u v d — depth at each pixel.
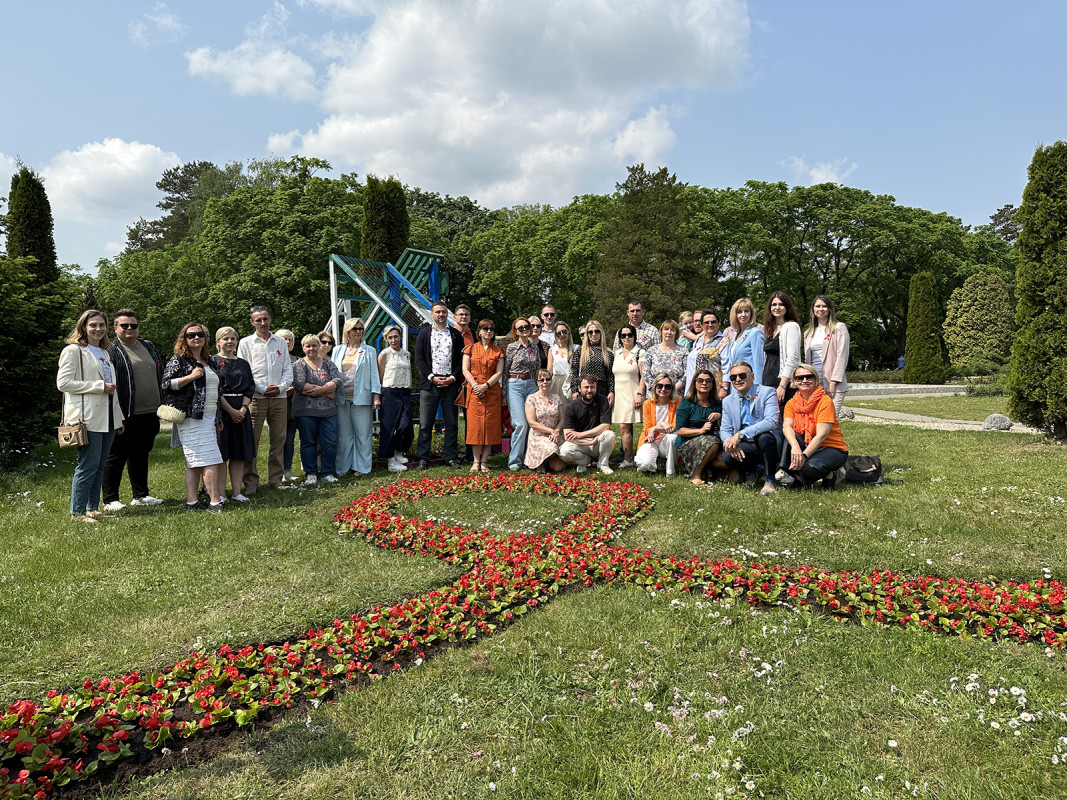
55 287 11.36
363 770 2.57
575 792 2.41
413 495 6.84
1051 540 4.94
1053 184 9.04
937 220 39.28
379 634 3.62
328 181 27.44
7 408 10.02
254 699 3.05
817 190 35.41
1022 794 2.33
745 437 6.80
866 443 9.68
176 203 49.12
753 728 2.74
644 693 3.02
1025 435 10.02
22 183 12.84
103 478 6.54
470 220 42.47
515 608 3.98
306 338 7.73
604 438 7.73
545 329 9.66
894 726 2.76
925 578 4.22
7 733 2.67
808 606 3.91
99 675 3.27
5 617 3.89
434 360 8.31
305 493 7.12
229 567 4.71
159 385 6.74
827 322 7.38
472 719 2.87
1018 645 3.44
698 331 9.16
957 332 27.78
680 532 5.41
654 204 28.95
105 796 2.46
